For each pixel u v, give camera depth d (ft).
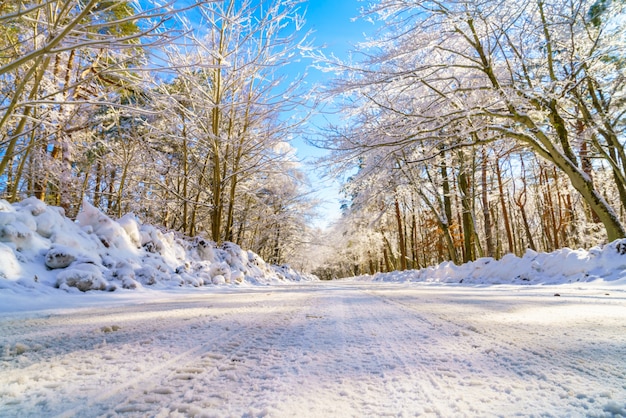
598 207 29.60
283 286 38.34
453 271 44.24
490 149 50.55
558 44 36.22
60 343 6.68
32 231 19.39
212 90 44.91
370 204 56.08
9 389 4.11
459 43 37.01
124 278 20.59
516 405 3.64
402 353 5.89
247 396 3.96
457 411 3.51
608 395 3.86
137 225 30.01
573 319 9.32
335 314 10.93
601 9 33.63
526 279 30.63
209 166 54.49
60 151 39.47
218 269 33.99
